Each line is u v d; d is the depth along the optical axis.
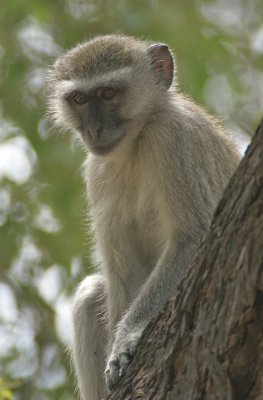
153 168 12.24
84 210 18.55
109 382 11.00
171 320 8.98
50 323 19.19
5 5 20.05
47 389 18.30
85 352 13.20
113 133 12.45
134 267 12.98
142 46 13.24
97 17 20.09
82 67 12.91
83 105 12.82
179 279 11.75
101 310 13.30
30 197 19.20
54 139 19.19
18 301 19.31
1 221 19.22
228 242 8.20
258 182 7.94
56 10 20.45
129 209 12.77
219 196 12.49
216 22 20.19
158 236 12.62
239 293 8.06
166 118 12.37
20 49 20.19
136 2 20.05
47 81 15.40
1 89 19.84
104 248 12.91
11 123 19.47
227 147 13.13
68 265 18.50
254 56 20.44
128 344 11.03
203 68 18.91
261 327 8.05
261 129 8.01
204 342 8.38
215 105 19.06
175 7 19.77
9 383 14.57
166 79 12.97
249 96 19.98
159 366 9.00
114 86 12.61
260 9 21.09
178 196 12.05
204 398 8.48
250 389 8.24
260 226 7.91
